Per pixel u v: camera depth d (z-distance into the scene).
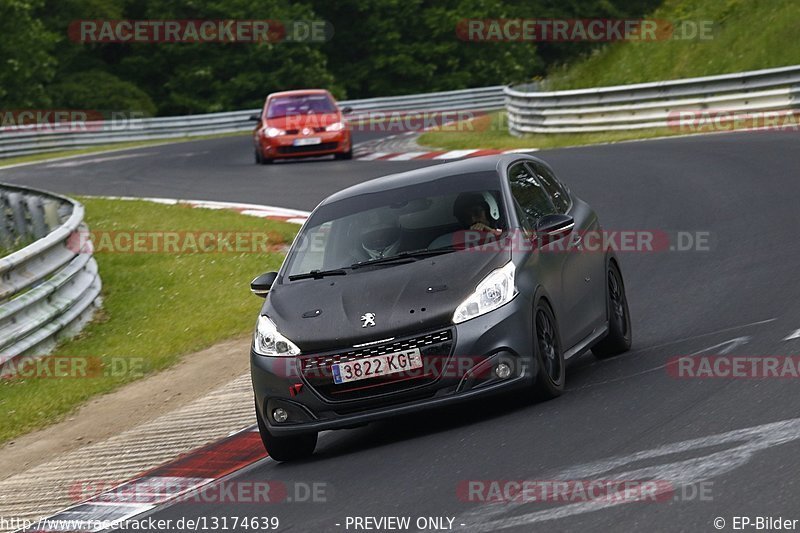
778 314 31.61
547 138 99.94
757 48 107.81
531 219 28.73
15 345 41.16
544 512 18.14
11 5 178.62
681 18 120.00
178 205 73.44
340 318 25.72
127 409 35.28
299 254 29.42
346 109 101.19
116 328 46.31
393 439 26.22
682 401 23.75
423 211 28.92
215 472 26.91
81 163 113.56
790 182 55.78
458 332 24.94
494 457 22.12
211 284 51.53
